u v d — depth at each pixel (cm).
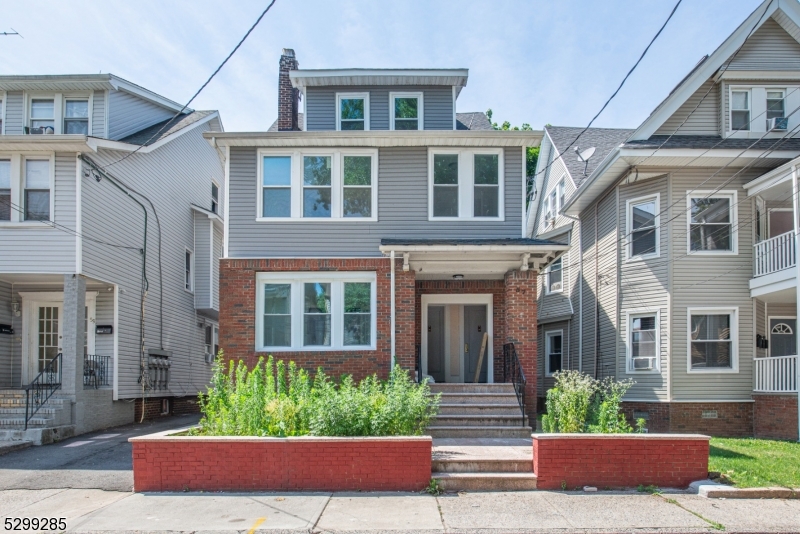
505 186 1434
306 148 1431
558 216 2225
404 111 1659
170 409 1911
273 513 716
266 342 1380
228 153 1424
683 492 822
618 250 1662
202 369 2219
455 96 1672
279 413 888
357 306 1388
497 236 1416
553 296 2167
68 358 1369
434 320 1581
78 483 885
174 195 1953
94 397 1445
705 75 1600
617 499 784
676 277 1525
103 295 1582
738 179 1549
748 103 1600
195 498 784
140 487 823
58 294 1603
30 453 1123
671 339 1509
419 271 1436
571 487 833
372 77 1641
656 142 1545
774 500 785
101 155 1500
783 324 1605
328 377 1304
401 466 820
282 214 1418
